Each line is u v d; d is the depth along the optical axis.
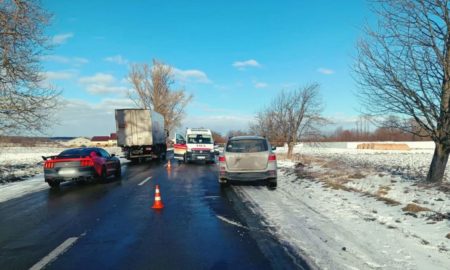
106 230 7.32
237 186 13.73
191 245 6.23
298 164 21.81
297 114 30.45
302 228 7.16
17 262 5.44
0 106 18.39
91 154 15.01
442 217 7.41
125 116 28.81
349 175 15.37
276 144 34.25
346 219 7.82
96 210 9.44
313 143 34.88
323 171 17.64
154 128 30.03
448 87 10.27
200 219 8.22
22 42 17.48
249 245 6.18
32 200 11.39
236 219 8.14
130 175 18.67
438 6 9.95
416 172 18.41
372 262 5.20
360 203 9.47
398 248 5.79
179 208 9.55
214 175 18.33
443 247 5.77
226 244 6.26
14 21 16.41
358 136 89.75
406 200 9.43
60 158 14.52
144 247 6.14
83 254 5.80
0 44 16.88
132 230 7.29
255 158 12.87
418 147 66.88
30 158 37.16
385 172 17.00
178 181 15.75
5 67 17.59
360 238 6.37
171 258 5.57
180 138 30.16
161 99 58.53
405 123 11.76
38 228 7.60
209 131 27.91
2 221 8.37
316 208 9.12
